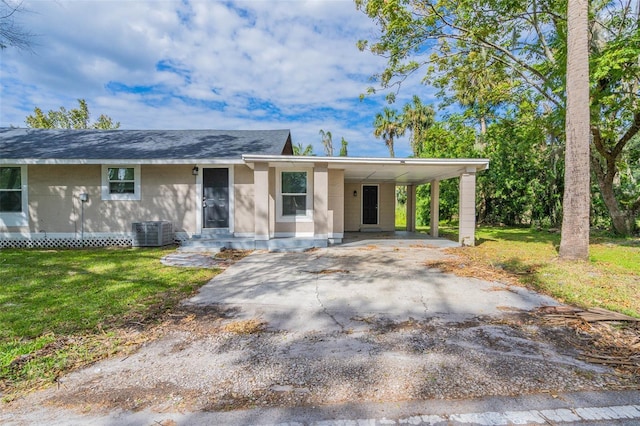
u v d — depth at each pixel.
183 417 2.00
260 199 9.06
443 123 16.28
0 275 5.77
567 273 5.70
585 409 2.09
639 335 3.21
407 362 2.69
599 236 11.73
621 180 14.12
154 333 3.30
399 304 4.24
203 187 10.02
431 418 1.99
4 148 9.88
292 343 3.07
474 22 9.69
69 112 25.45
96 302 4.23
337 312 3.95
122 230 9.90
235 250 8.91
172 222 9.94
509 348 2.95
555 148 14.91
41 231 9.73
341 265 6.87
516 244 9.99
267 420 1.97
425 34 9.91
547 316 3.74
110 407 2.10
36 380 2.41
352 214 14.88
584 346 2.99
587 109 6.64
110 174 9.85
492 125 13.29
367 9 9.49
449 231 14.85
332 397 2.21
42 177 9.70
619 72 8.28
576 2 6.62
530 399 2.19
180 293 4.70
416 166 9.59
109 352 2.87
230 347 2.99
